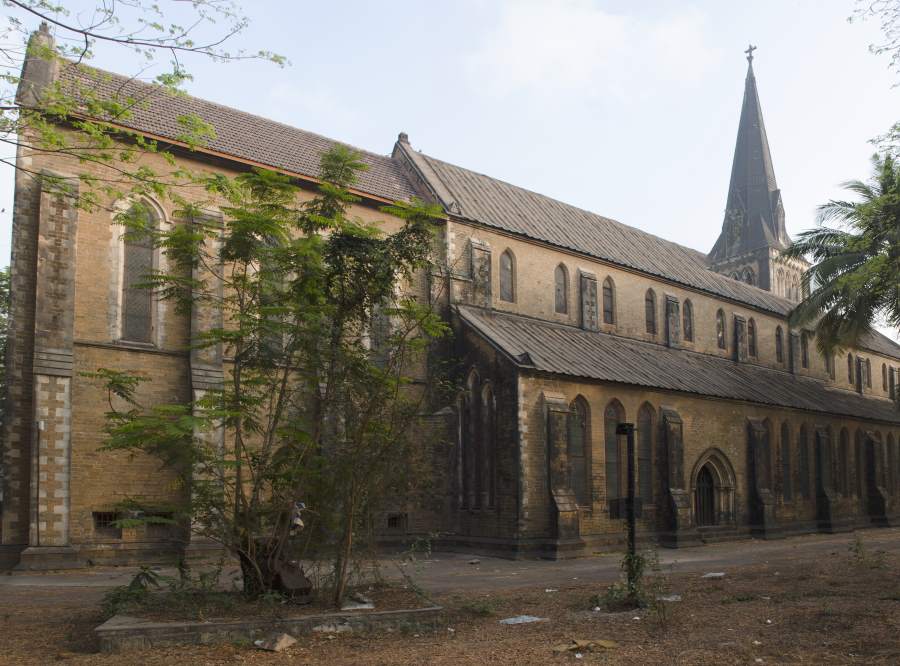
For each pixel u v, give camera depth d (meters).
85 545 22.33
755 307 48.06
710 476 36.38
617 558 26.67
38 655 10.79
